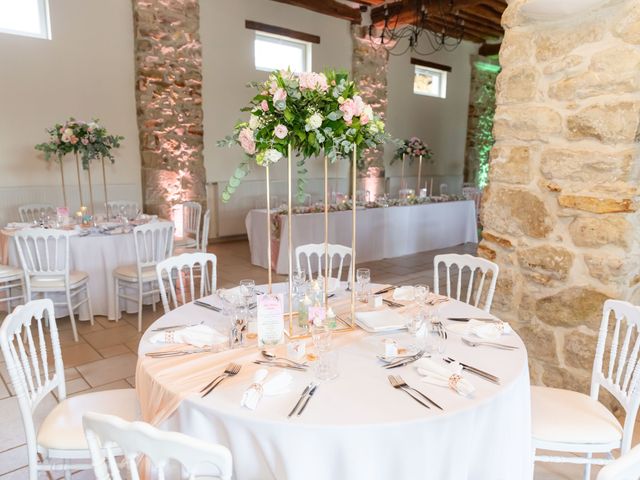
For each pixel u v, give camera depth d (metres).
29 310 1.62
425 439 1.18
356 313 1.89
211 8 6.34
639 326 1.60
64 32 5.34
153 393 1.37
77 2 5.37
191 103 6.20
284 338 1.69
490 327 1.72
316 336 1.50
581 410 1.68
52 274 3.23
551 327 2.41
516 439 1.42
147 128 5.91
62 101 5.43
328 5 7.29
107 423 0.94
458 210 6.91
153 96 5.90
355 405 1.23
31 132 5.29
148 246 3.73
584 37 2.16
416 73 9.20
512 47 2.45
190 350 1.57
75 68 5.46
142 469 1.37
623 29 2.04
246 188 7.10
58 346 1.76
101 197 5.83
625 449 1.58
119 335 3.38
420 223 6.36
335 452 1.15
